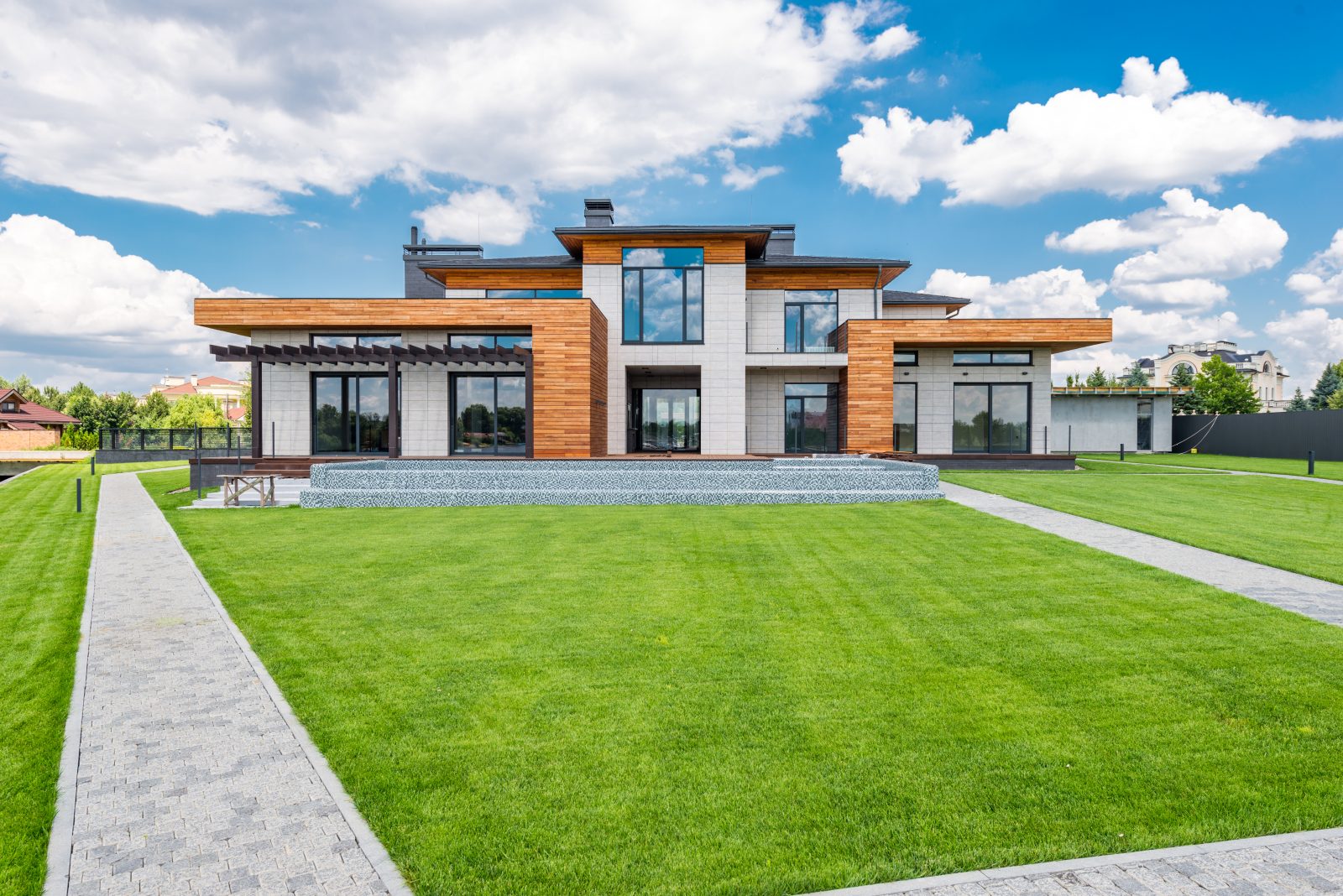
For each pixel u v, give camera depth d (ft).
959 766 12.66
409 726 14.34
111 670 17.57
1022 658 18.26
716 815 11.12
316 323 70.64
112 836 10.43
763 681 16.72
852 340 75.10
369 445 74.38
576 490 49.08
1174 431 127.03
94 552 33.65
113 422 232.12
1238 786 11.91
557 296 81.61
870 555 30.89
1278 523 38.81
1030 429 80.38
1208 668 17.51
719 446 76.02
